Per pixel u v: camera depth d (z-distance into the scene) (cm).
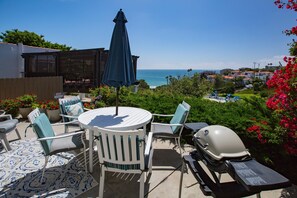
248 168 121
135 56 1140
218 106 400
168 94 560
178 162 277
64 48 2578
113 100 497
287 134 222
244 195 134
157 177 237
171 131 297
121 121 240
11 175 235
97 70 998
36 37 2294
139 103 444
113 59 244
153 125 299
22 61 1304
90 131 238
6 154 291
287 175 240
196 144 162
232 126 281
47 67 1262
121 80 241
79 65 1120
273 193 208
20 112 484
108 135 176
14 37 2155
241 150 135
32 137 362
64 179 229
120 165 188
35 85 607
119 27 248
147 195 202
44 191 205
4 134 300
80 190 208
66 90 1130
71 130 403
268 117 284
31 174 238
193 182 226
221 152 132
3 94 530
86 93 989
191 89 961
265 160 245
